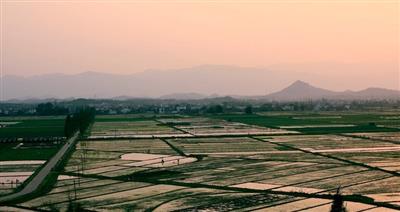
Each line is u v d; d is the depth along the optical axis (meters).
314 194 81.06
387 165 110.12
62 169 112.06
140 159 127.50
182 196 81.81
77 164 119.44
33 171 111.75
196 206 74.62
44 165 119.50
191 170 108.25
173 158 128.75
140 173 105.00
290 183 91.31
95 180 98.12
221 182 93.31
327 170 105.25
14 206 77.56
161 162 121.50
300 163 115.88
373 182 91.00
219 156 131.00
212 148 149.38
